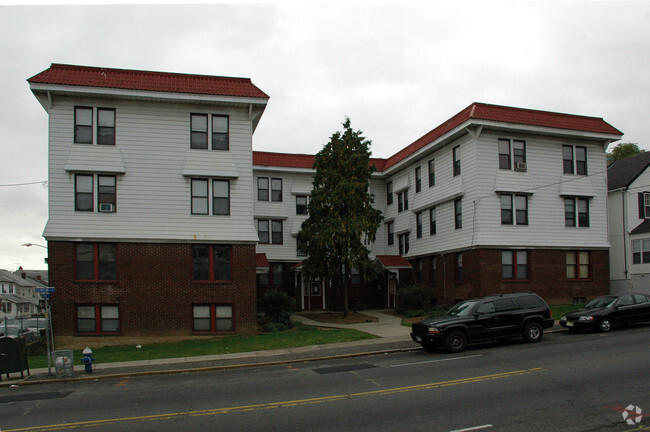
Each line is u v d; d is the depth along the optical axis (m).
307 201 37.59
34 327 32.81
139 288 22.42
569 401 9.84
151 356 18.67
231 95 23.22
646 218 31.33
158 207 22.88
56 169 22.06
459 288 28.67
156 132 23.11
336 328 24.75
